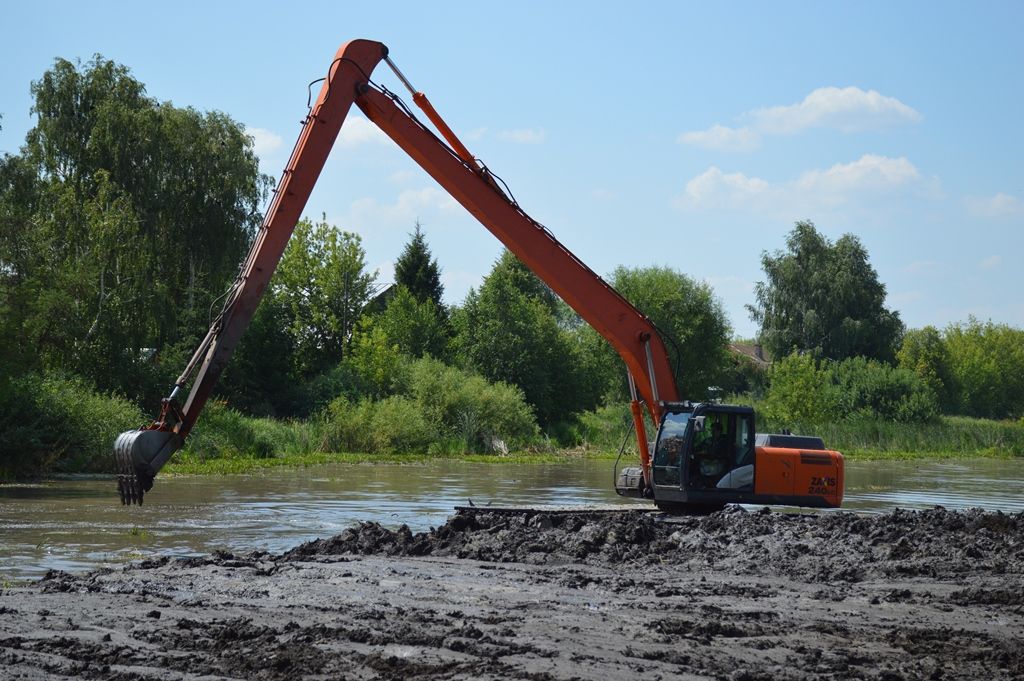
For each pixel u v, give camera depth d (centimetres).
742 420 2027
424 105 1877
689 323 7206
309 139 1758
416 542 1600
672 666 898
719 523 1756
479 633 990
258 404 5209
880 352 8988
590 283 2016
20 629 972
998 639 1041
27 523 1903
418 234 7888
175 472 3175
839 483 2055
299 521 2047
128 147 5144
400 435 4775
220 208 5434
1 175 4475
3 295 3638
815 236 9225
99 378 4197
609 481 3381
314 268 6894
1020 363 11019
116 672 832
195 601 1123
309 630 984
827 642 1015
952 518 1808
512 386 5756
